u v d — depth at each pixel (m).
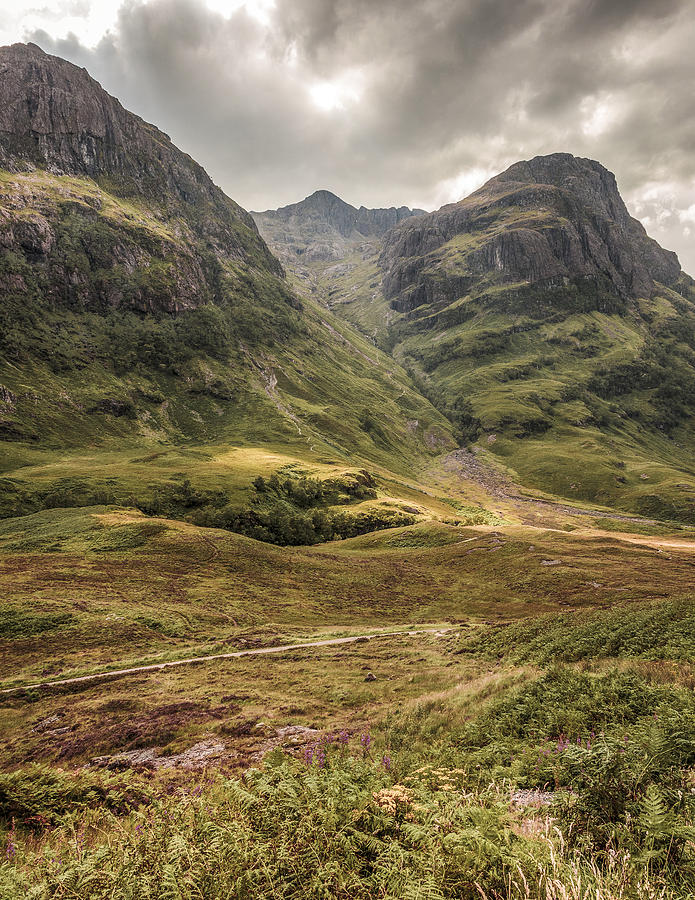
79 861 4.42
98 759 20.72
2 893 4.10
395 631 55.84
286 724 22.23
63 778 10.52
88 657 51.50
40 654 52.34
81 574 80.12
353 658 39.94
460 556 108.06
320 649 46.16
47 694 37.75
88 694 36.22
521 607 75.44
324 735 19.06
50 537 102.06
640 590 74.75
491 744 11.20
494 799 5.65
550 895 3.44
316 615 73.62
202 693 32.00
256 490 165.75
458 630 49.75
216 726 22.97
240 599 76.75
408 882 3.62
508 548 106.31
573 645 24.02
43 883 4.07
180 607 69.12
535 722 12.01
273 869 3.91
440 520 176.25
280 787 4.98
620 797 5.04
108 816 5.61
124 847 4.49
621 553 97.88
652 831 4.09
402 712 20.08
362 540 137.38
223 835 4.38
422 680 28.38
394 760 10.79
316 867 3.93
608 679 13.70
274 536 138.12
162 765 18.36
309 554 107.75
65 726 28.38
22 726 30.16
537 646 28.31
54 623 59.09
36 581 74.31
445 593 86.44
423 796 5.45
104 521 111.19
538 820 5.57
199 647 52.41
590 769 5.49
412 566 105.06
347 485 191.00
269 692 30.22
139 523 108.25
